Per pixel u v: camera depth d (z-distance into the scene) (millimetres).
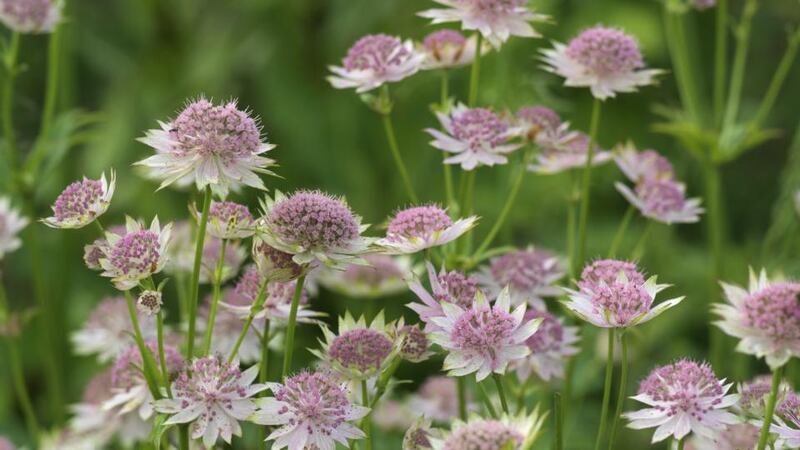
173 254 875
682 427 730
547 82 967
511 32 823
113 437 900
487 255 827
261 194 1289
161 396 739
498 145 812
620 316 728
